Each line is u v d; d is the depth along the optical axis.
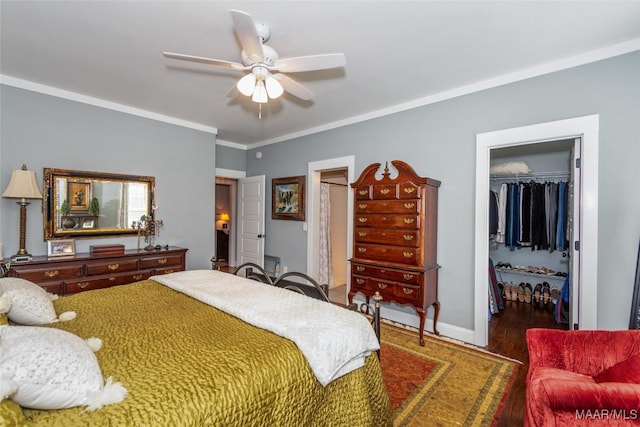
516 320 3.52
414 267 2.89
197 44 2.29
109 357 1.16
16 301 1.40
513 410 1.94
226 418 0.96
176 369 1.08
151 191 3.87
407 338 3.05
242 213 5.63
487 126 2.86
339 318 1.55
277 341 1.32
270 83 2.07
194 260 4.32
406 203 2.98
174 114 3.91
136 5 1.85
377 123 3.71
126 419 0.84
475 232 2.93
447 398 2.04
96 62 2.58
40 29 2.11
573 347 1.63
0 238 2.88
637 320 2.08
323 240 5.19
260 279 2.61
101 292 2.08
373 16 1.93
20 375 0.79
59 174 3.19
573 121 2.42
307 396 1.21
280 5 1.82
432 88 3.04
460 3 1.80
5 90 2.87
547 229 3.83
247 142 5.47
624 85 2.22
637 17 1.91
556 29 2.05
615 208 2.25
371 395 1.54
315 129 4.45
